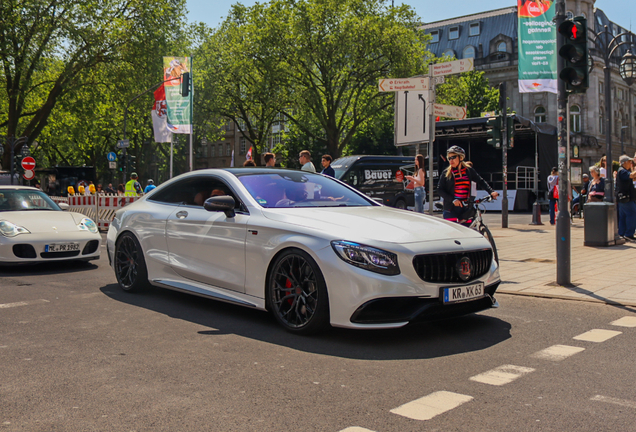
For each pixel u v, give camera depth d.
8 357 4.20
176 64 23.12
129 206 7.07
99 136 45.25
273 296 5.00
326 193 5.93
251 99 41.53
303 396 3.37
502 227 17.14
